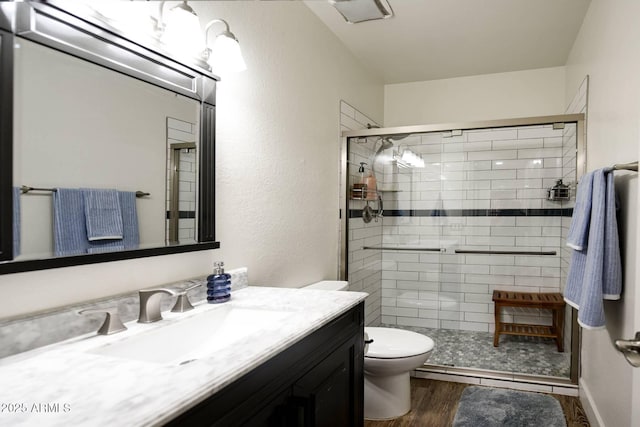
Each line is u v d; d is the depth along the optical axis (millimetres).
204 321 1374
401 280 3416
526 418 2283
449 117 3990
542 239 3135
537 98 3730
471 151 3133
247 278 1893
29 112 1030
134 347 1109
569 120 2701
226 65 1601
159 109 1434
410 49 3271
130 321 1274
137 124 1350
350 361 1564
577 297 1950
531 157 3000
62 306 1125
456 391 2666
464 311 3332
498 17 2717
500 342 3248
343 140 3146
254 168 2020
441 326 3340
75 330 1104
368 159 3309
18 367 879
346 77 3225
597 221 1742
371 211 3381
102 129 1229
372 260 3422
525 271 3197
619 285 1701
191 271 1603
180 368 857
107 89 1247
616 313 1810
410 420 2287
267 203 2139
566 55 3396
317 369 1273
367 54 3379
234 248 1872
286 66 2320
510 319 3373
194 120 1588
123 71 1297
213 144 1674
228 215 1831
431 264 3336
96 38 1212
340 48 3100
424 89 4074
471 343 3240
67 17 1121
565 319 2959
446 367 2889
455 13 2664
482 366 2881
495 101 3850
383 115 4156
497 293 3242
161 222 1441
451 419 2289
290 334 1092
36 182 1048
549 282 3152
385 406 2309
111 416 646
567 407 2432
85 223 1175
